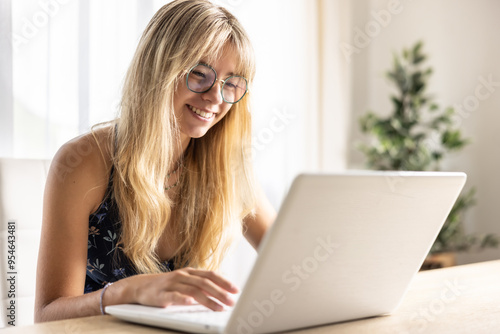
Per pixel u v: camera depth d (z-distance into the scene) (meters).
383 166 3.54
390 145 3.42
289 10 3.34
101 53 2.51
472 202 3.38
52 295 1.10
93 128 1.30
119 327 0.72
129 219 1.24
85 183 1.19
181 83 1.22
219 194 1.38
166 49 1.19
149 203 1.22
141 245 1.24
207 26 1.19
